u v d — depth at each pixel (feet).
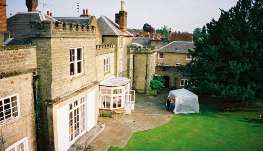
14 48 40.47
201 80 101.14
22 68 42.78
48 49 48.34
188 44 154.61
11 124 41.06
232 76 94.12
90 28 64.75
